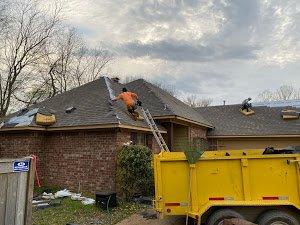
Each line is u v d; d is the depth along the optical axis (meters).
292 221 7.08
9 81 31.59
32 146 14.62
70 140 14.41
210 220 7.26
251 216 7.41
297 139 24.70
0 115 31.00
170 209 7.46
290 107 28.55
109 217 9.98
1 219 4.73
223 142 25.78
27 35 32.59
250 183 7.36
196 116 23.11
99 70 42.25
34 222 9.20
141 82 21.75
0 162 4.76
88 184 13.64
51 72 36.06
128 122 13.87
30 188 5.16
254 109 28.94
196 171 7.48
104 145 13.56
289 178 7.33
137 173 12.41
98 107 15.34
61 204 11.59
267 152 8.16
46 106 17.28
